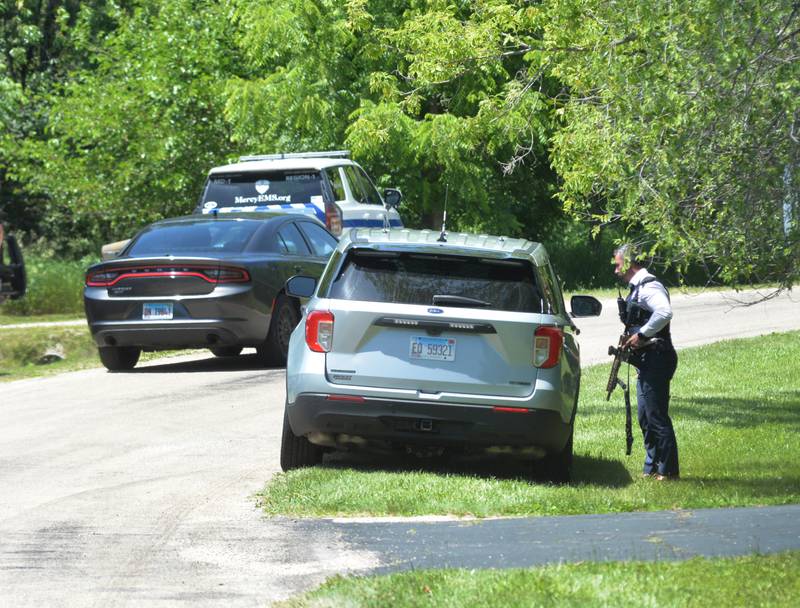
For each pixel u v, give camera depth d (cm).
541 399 3156
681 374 5772
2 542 2578
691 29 3216
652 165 3544
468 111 10794
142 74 11319
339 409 3175
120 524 2752
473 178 11225
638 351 3419
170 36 11269
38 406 4647
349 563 2352
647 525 2642
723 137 3341
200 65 11425
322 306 3206
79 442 3862
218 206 7250
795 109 3178
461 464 3556
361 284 3225
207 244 5588
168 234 5684
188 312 5338
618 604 1867
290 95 10831
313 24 10919
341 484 3097
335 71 10994
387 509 2866
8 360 6362
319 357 3203
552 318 3200
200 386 5100
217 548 2505
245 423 4206
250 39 11106
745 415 4597
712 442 4044
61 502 2998
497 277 3231
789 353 6334
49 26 14950
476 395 3164
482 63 5759
